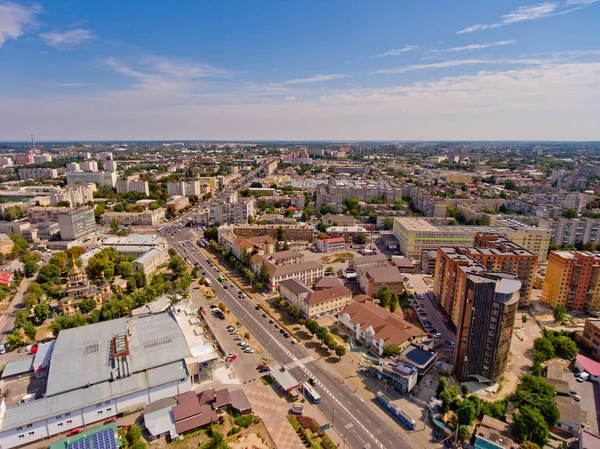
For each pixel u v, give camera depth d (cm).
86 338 17475
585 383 17612
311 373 17950
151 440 13762
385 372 17225
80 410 14250
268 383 17125
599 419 15425
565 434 14700
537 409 14725
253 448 13400
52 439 13888
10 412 13662
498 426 14425
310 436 14038
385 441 13975
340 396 16375
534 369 17988
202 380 16962
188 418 14412
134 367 15688
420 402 16012
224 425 14475
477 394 16662
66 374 15125
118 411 14875
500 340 16688
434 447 13750
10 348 19712
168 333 18125
